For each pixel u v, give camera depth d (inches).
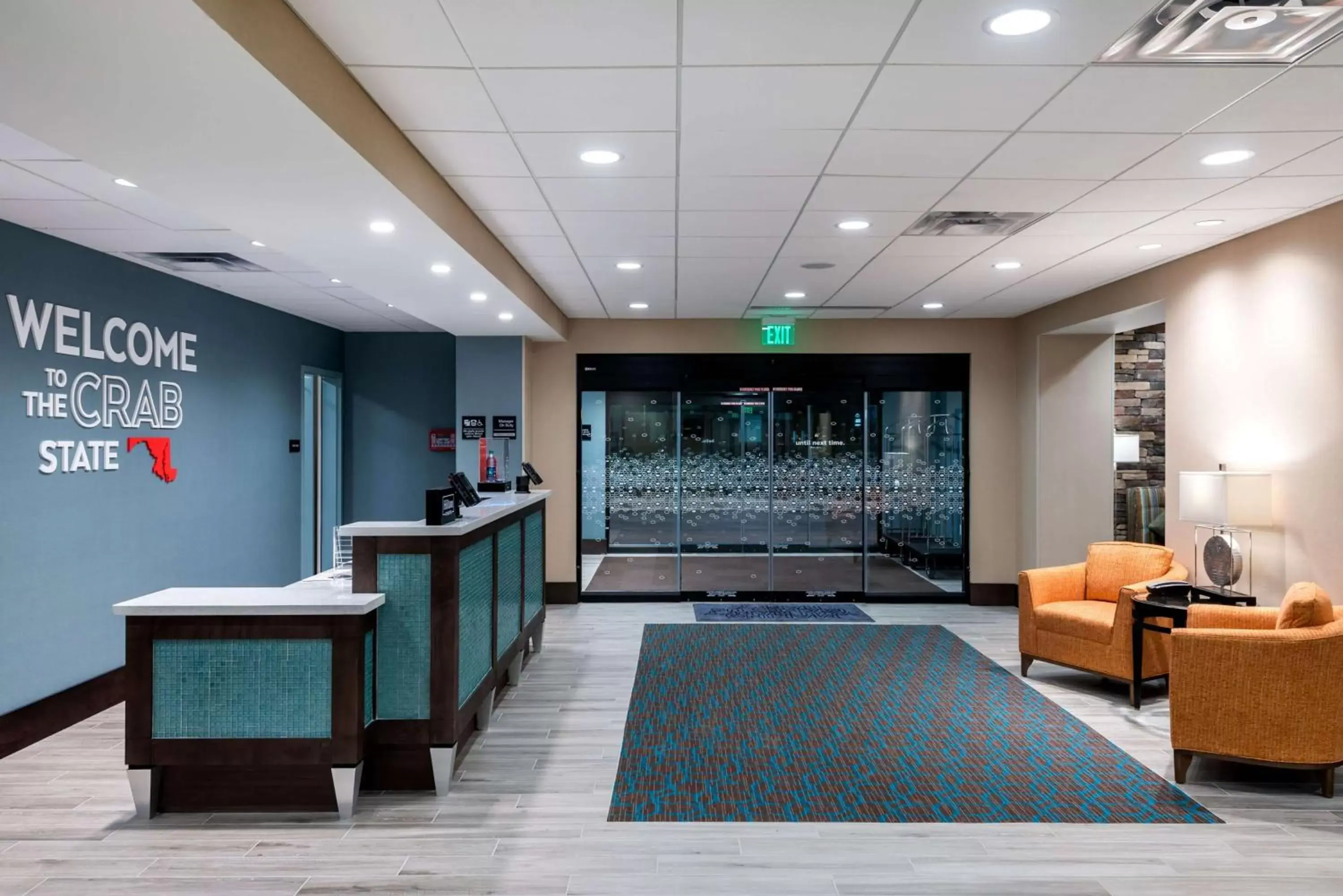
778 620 314.5
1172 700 162.9
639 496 355.6
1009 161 152.7
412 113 128.5
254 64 88.5
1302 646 153.7
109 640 210.8
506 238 208.8
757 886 122.6
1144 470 373.1
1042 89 121.2
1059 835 139.9
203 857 130.7
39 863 129.0
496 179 161.0
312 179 128.9
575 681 231.9
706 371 349.1
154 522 230.4
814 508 355.6
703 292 284.7
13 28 80.0
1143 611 203.5
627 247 217.9
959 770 167.9
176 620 144.0
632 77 116.6
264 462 291.0
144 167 123.7
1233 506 195.5
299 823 143.1
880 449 354.0
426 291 227.1
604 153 147.3
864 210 184.2
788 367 350.3
